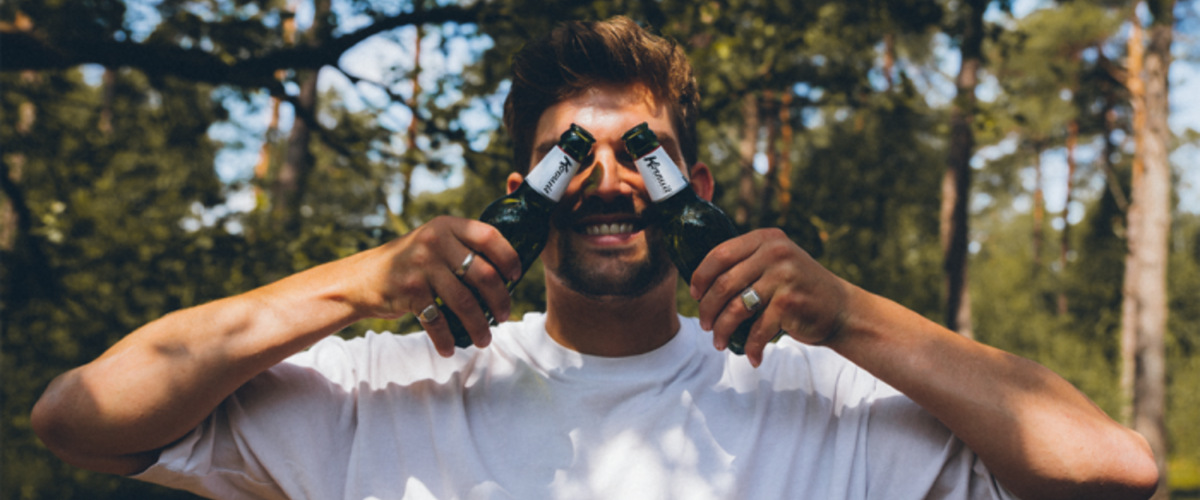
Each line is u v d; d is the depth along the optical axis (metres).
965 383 1.17
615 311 1.34
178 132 5.23
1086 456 1.13
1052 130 20.14
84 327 5.57
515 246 1.30
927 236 16.50
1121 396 14.92
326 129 4.38
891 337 1.19
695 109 1.53
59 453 1.21
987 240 32.69
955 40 4.54
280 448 1.27
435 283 1.16
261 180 5.48
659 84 1.36
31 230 5.11
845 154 15.47
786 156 15.23
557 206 1.31
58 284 5.20
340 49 4.03
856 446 1.30
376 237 4.00
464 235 1.16
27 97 5.73
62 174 5.77
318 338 1.22
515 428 1.30
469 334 1.19
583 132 1.28
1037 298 24.31
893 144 15.40
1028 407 1.15
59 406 1.17
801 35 4.15
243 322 1.20
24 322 5.45
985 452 1.17
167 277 4.88
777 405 1.33
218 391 1.19
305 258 3.88
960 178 10.90
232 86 4.15
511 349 1.39
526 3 3.70
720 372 1.37
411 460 1.29
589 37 1.34
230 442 1.27
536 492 1.24
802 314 1.17
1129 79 15.52
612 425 1.28
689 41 3.66
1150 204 12.09
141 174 6.52
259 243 4.52
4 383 6.20
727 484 1.24
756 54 4.18
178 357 1.17
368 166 4.47
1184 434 18.22
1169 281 20.89
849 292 1.20
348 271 1.22
